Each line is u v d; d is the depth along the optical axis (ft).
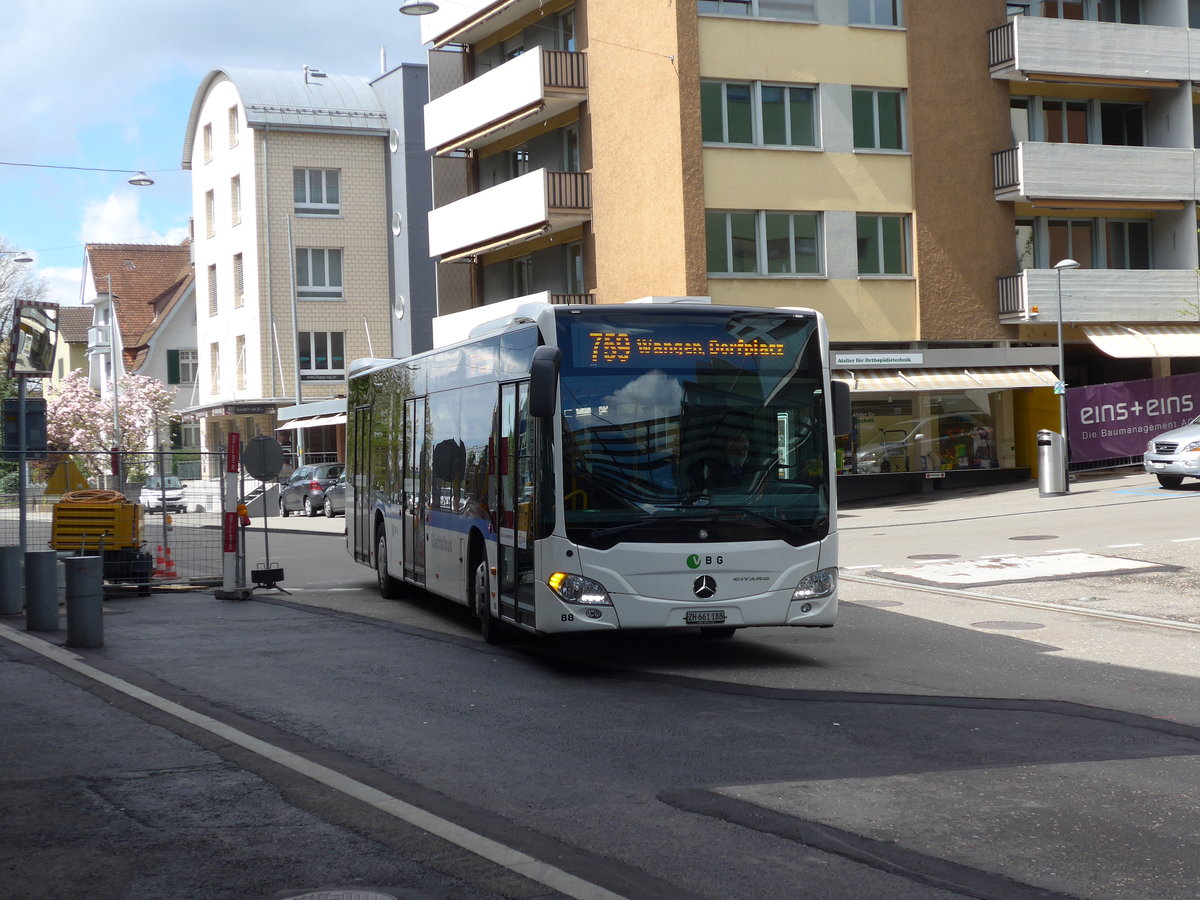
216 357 202.80
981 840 21.15
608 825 22.13
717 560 38.65
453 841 21.02
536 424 39.06
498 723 31.22
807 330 40.50
